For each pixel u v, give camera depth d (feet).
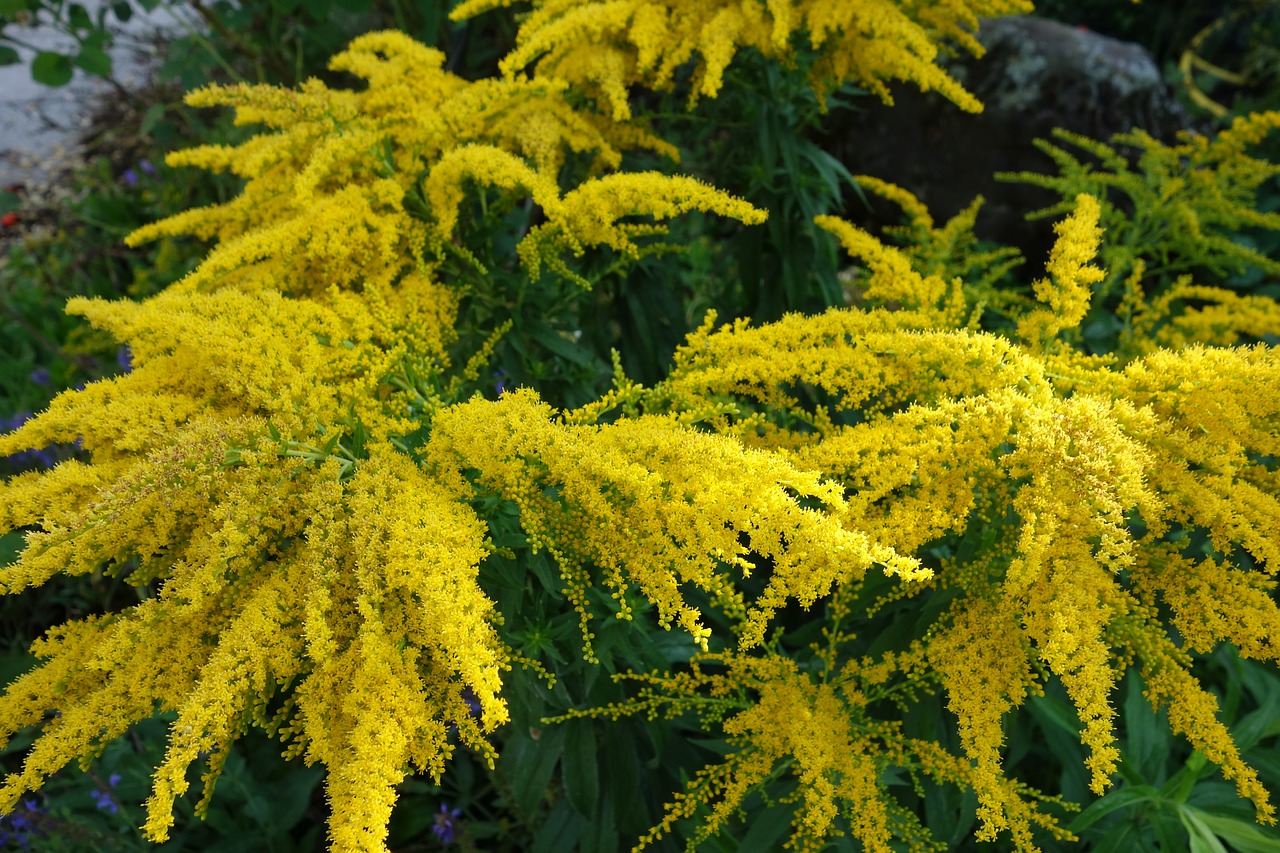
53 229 18.80
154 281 16.02
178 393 5.67
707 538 4.69
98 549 4.92
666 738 8.00
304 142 7.11
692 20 8.12
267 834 9.52
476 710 8.16
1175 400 5.49
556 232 6.91
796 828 6.95
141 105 20.02
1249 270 15.99
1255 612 5.11
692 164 12.44
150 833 3.93
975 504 5.60
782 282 9.82
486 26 18.12
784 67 8.32
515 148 8.09
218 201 17.57
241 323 5.68
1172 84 21.44
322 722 4.59
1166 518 5.63
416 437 5.70
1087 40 15.90
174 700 4.88
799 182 9.11
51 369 15.53
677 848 7.99
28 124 22.21
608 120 8.73
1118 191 16.16
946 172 16.57
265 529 5.02
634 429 5.24
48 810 9.09
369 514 4.74
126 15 16.33
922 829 6.20
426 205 7.29
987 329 10.40
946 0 8.84
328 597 4.54
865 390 5.91
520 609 6.35
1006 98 15.83
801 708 6.00
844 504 4.64
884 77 9.23
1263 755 7.80
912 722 6.77
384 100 7.86
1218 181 10.96
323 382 5.76
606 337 9.25
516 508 5.62
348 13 18.47
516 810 9.56
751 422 5.87
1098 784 4.57
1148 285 15.19
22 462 12.84
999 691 5.64
